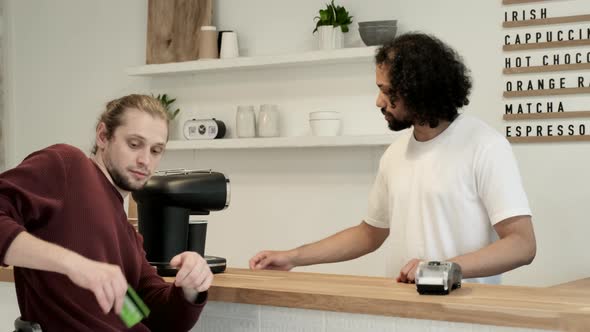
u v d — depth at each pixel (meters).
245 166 4.24
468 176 2.23
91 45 4.69
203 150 4.37
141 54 4.52
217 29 4.30
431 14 3.75
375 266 3.89
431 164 2.29
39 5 4.86
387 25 3.67
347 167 3.95
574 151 3.47
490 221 2.25
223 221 4.32
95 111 4.68
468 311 1.54
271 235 4.17
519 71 3.56
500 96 3.61
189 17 4.30
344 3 3.95
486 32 3.63
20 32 4.92
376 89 3.87
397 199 2.38
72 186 1.57
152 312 1.76
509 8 3.58
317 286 1.86
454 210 2.25
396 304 1.62
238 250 4.27
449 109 2.24
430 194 2.28
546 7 3.51
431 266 1.73
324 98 4.00
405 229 2.35
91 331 1.58
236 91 4.25
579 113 3.45
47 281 1.59
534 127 3.55
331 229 4.00
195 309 1.71
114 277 1.35
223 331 1.90
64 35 4.78
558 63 3.50
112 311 1.62
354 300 1.67
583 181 3.45
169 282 1.98
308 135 4.05
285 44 4.11
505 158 2.21
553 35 3.51
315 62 3.90
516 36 3.57
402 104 2.25
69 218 1.56
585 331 1.45
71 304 1.58
